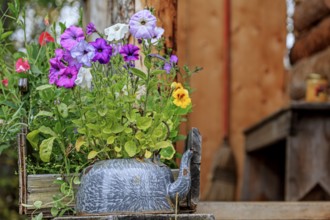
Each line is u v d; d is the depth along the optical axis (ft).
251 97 22.27
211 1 22.15
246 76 22.30
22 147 7.20
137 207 6.65
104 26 11.18
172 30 8.93
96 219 6.52
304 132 14.67
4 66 8.17
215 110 22.02
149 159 7.00
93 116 7.06
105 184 6.68
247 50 22.34
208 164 21.91
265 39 22.40
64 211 7.17
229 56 21.95
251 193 19.39
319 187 14.62
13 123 7.89
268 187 19.38
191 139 7.13
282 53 22.40
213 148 21.95
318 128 14.66
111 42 7.47
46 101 7.50
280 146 18.98
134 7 8.96
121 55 7.32
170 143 7.01
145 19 7.04
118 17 9.18
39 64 7.98
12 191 17.81
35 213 7.25
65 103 7.51
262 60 22.38
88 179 6.76
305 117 14.67
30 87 7.76
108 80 7.10
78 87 7.27
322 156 14.61
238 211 10.73
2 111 7.97
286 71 22.35
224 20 21.88
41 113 7.24
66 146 7.42
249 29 22.38
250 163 19.51
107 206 6.65
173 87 7.24
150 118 6.97
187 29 22.04
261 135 17.46
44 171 7.77
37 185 7.21
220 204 10.73
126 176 6.68
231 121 22.13
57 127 7.28
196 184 7.16
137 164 6.77
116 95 7.50
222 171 20.75
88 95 7.07
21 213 7.16
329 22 17.80
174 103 6.96
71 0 17.87
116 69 7.26
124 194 6.65
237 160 21.97
